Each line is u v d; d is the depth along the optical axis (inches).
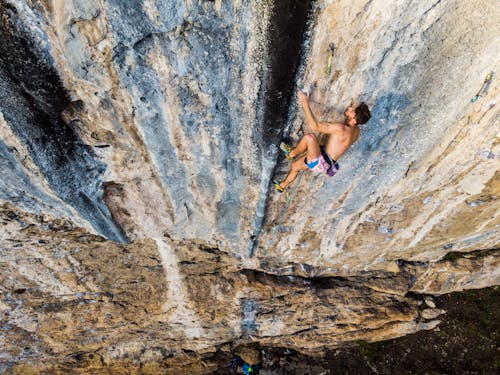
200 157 172.9
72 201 176.4
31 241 213.6
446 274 326.0
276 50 119.3
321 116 149.3
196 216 223.5
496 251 315.9
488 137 163.2
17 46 115.8
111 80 129.7
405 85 138.7
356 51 121.4
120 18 108.1
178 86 133.8
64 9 105.6
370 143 169.6
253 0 105.3
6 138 139.6
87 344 330.6
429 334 406.6
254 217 221.5
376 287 321.1
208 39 117.2
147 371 370.9
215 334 344.8
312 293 308.5
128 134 157.2
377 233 249.3
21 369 345.1
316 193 204.8
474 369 391.5
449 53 127.3
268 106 141.1
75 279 261.6
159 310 304.7
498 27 118.4
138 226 224.4
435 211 224.8
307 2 106.3
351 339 366.9
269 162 168.9
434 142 169.9
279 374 395.2
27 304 276.8
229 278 289.9
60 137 151.9
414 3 107.0
